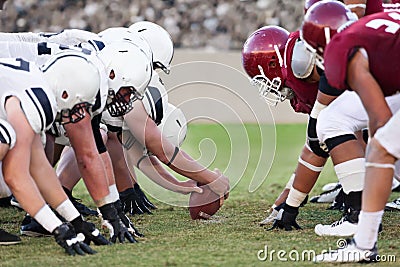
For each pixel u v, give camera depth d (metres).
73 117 13.02
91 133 13.36
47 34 15.61
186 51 43.06
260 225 15.37
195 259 11.95
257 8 47.88
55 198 12.95
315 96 14.70
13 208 18.31
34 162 12.76
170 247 12.97
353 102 13.88
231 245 13.13
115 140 16.59
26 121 12.16
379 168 11.41
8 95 12.26
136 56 14.07
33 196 12.19
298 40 14.20
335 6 12.54
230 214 16.98
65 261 11.96
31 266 11.73
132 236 13.66
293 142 33.09
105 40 15.01
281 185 22.31
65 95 12.70
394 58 11.56
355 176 13.72
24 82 12.38
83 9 47.19
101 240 13.18
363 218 11.65
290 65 14.73
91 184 13.47
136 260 11.89
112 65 13.91
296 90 14.90
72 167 16.41
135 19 47.31
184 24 47.84
